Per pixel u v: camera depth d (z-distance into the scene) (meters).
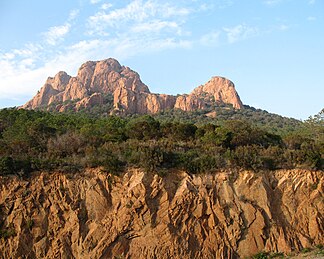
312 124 63.34
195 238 29.72
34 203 29.41
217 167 32.97
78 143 35.56
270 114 112.12
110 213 29.67
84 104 106.44
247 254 29.84
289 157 35.28
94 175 31.03
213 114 104.00
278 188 33.47
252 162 33.38
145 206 29.72
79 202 29.83
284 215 32.31
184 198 30.55
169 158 32.66
